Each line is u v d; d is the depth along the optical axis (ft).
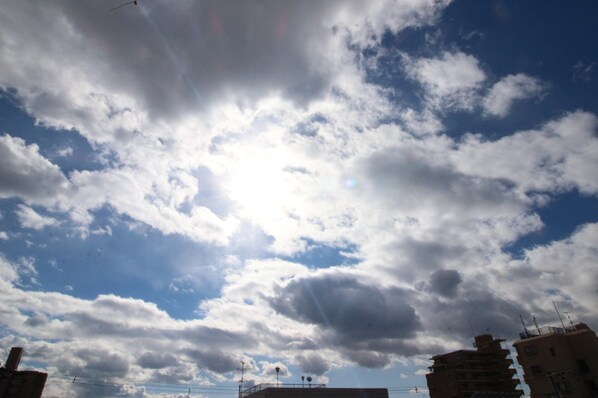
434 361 258.57
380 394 188.75
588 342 182.19
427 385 248.73
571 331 197.88
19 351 244.01
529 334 201.87
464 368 239.91
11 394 223.92
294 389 175.42
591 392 172.45
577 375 174.70
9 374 227.20
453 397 230.27
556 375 168.55
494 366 244.22
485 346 256.32
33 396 231.50
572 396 170.60
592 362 177.68
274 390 171.42
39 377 237.66
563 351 181.27
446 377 238.48
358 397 183.83
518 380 243.81
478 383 235.20
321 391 178.60
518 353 196.24
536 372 185.98
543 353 185.88
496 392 190.08
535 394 183.42
